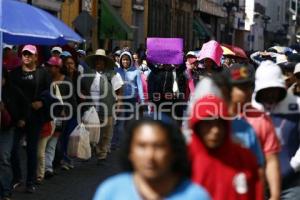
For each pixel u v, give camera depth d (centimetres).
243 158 585
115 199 441
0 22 1107
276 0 9838
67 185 1339
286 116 759
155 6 4831
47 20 1313
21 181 1288
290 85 888
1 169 1136
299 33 11194
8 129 1129
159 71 1838
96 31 3591
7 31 1128
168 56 1844
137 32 4506
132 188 441
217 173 579
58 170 1491
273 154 669
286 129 757
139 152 437
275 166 668
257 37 8475
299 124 762
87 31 2330
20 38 1480
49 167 1373
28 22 1233
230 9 5847
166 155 436
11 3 1226
